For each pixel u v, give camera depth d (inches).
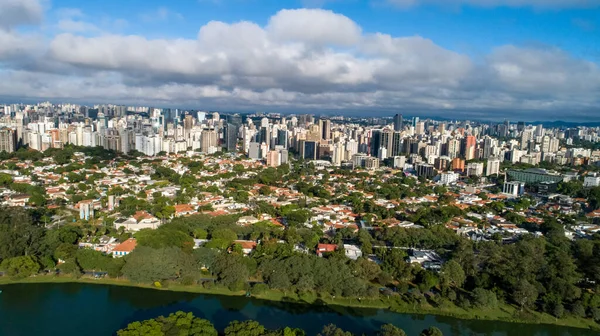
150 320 6604.3
